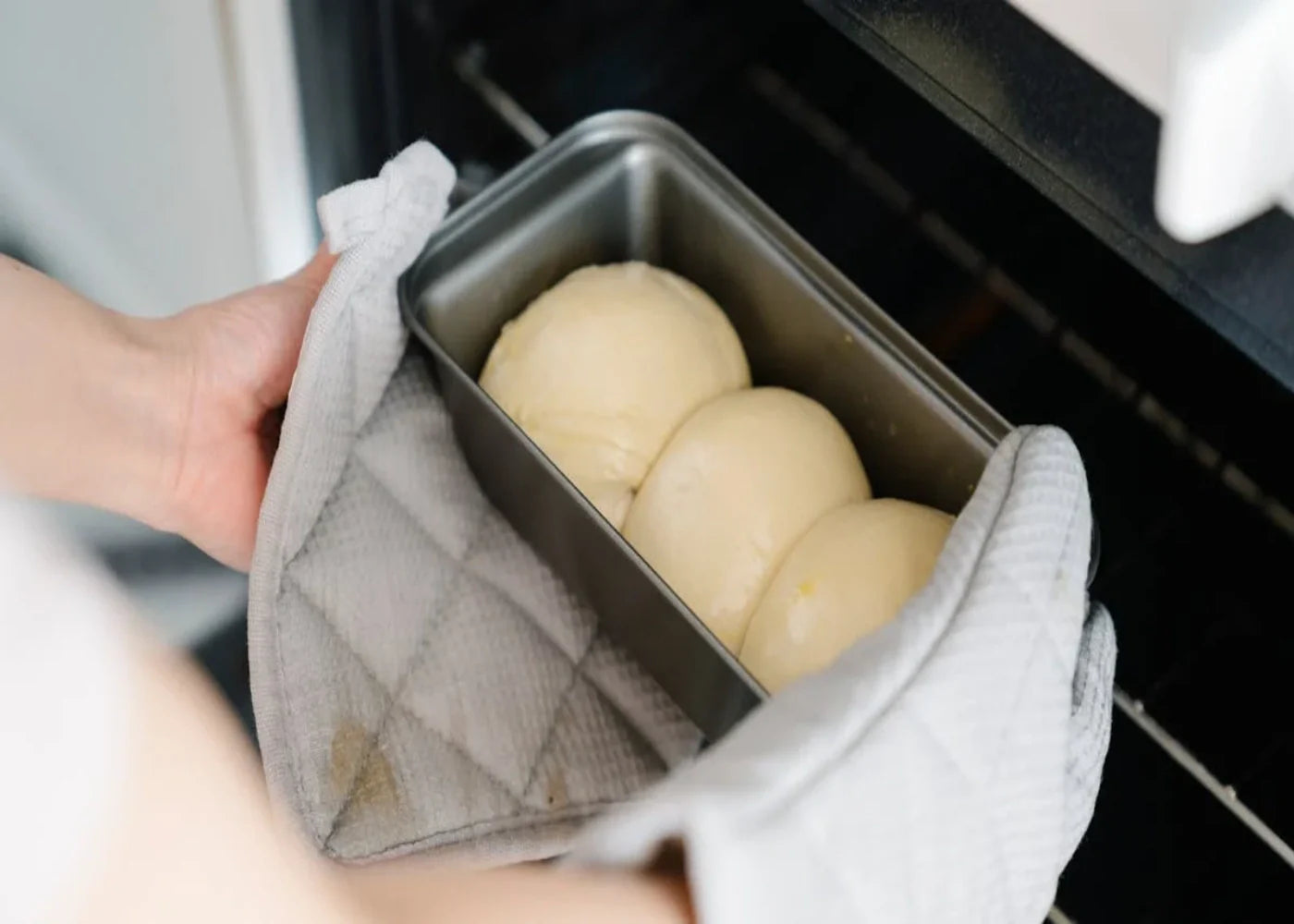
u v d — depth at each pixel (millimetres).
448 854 460
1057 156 389
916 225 690
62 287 479
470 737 490
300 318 524
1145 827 613
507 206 559
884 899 336
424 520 526
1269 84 316
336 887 204
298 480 468
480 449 519
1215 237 363
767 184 729
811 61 679
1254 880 593
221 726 183
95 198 650
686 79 716
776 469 510
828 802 328
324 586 487
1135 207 378
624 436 527
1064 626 407
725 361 561
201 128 589
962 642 380
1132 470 627
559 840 468
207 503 521
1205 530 615
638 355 533
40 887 163
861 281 703
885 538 487
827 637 475
